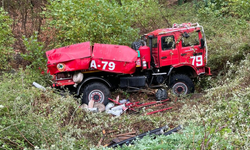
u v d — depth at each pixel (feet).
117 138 16.11
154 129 16.26
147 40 25.22
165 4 47.14
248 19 35.01
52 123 14.55
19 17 33.14
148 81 24.06
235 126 12.73
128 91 23.57
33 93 18.15
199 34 23.58
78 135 16.12
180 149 10.93
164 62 23.08
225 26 34.50
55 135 13.43
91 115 18.38
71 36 25.23
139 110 21.09
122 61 21.01
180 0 50.47
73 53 20.72
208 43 29.63
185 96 23.15
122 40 27.09
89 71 21.74
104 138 16.57
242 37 27.81
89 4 25.82
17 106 15.11
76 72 21.26
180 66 23.56
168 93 23.35
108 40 26.43
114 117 18.72
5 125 13.39
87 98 21.52
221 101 16.66
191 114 16.97
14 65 27.37
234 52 25.49
